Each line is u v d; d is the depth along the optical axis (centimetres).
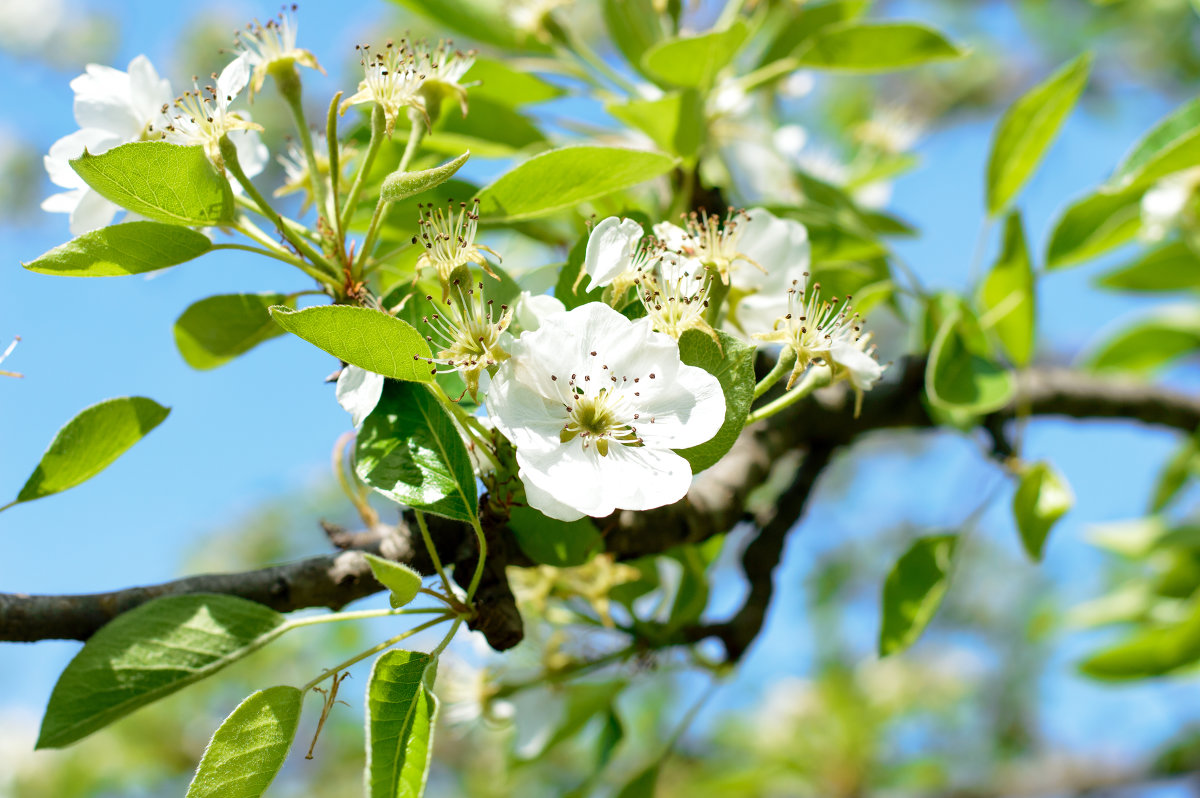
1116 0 64
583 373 43
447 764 96
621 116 53
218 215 45
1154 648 66
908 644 52
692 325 44
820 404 57
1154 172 53
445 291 44
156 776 98
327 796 97
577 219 55
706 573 54
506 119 56
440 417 45
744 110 62
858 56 56
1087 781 102
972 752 110
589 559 47
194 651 44
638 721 97
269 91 100
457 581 46
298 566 46
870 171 65
